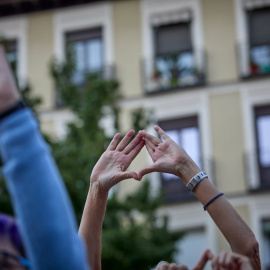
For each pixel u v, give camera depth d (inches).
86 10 887.7
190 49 850.8
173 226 780.6
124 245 553.9
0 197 511.5
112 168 115.5
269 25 842.2
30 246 70.8
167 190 789.9
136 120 607.2
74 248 72.6
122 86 850.8
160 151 114.3
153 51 858.8
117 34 872.9
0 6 901.2
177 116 825.5
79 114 596.7
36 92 873.5
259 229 773.3
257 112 813.2
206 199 108.6
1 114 71.5
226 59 836.6
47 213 70.8
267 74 817.5
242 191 788.6
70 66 647.8
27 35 898.7
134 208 585.0
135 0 877.8
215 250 765.9
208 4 858.8
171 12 864.9
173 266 96.4
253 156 799.1
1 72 73.0
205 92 824.9
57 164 539.5
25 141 71.3
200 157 810.8
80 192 530.0
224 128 812.6
